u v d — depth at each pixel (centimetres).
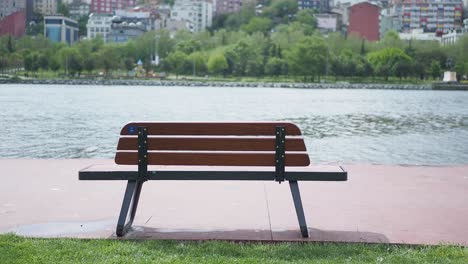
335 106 5706
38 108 4591
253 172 612
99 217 721
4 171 1077
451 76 16012
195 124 614
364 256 554
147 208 772
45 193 873
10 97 7031
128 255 548
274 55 18138
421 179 1032
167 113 4219
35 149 1919
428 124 3431
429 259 545
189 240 607
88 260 527
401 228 679
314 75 17125
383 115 4269
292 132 612
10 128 2712
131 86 15112
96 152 1845
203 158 617
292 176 609
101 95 8238
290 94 10075
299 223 629
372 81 17238
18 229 658
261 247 582
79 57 17400
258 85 15875
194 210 764
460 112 4928
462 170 1144
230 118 3744
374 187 948
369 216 740
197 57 18125
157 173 616
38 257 532
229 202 816
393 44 18950
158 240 602
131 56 19738
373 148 2055
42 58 17350
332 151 1936
